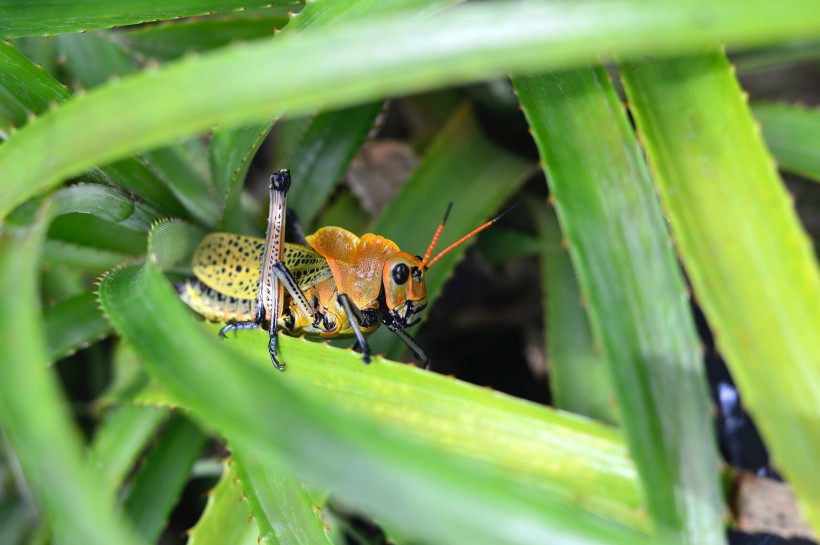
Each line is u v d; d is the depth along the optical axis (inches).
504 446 21.0
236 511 22.1
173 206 22.9
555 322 24.0
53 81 21.6
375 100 23.5
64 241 22.7
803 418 20.5
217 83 19.7
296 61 19.6
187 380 20.0
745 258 20.8
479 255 25.1
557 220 24.6
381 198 25.1
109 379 24.6
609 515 20.9
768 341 20.6
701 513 20.5
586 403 23.6
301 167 23.7
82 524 17.9
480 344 25.8
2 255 19.8
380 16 21.2
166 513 23.1
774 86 26.3
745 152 21.0
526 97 21.3
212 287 22.8
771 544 22.8
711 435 20.7
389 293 22.4
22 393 18.9
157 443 23.4
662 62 21.3
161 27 23.6
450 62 19.5
